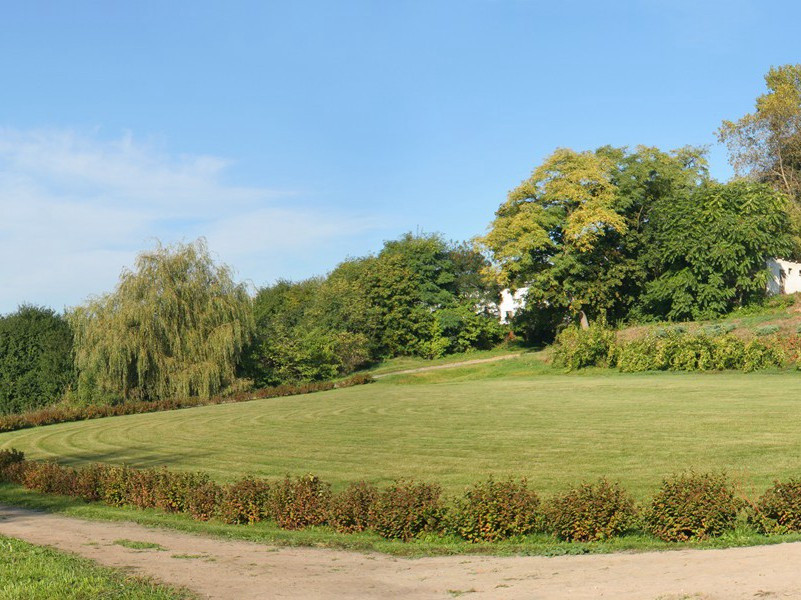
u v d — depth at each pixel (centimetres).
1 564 1073
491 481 1308
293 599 889
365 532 1306
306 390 4819
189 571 1047
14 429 3897
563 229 5447
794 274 5672
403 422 2819
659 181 5953
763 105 6862
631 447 1953
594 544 1126
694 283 5009
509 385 4097
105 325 4453
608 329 4769
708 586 809
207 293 4781
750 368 3784
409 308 6675
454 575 991
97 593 912
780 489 1170
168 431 3089
